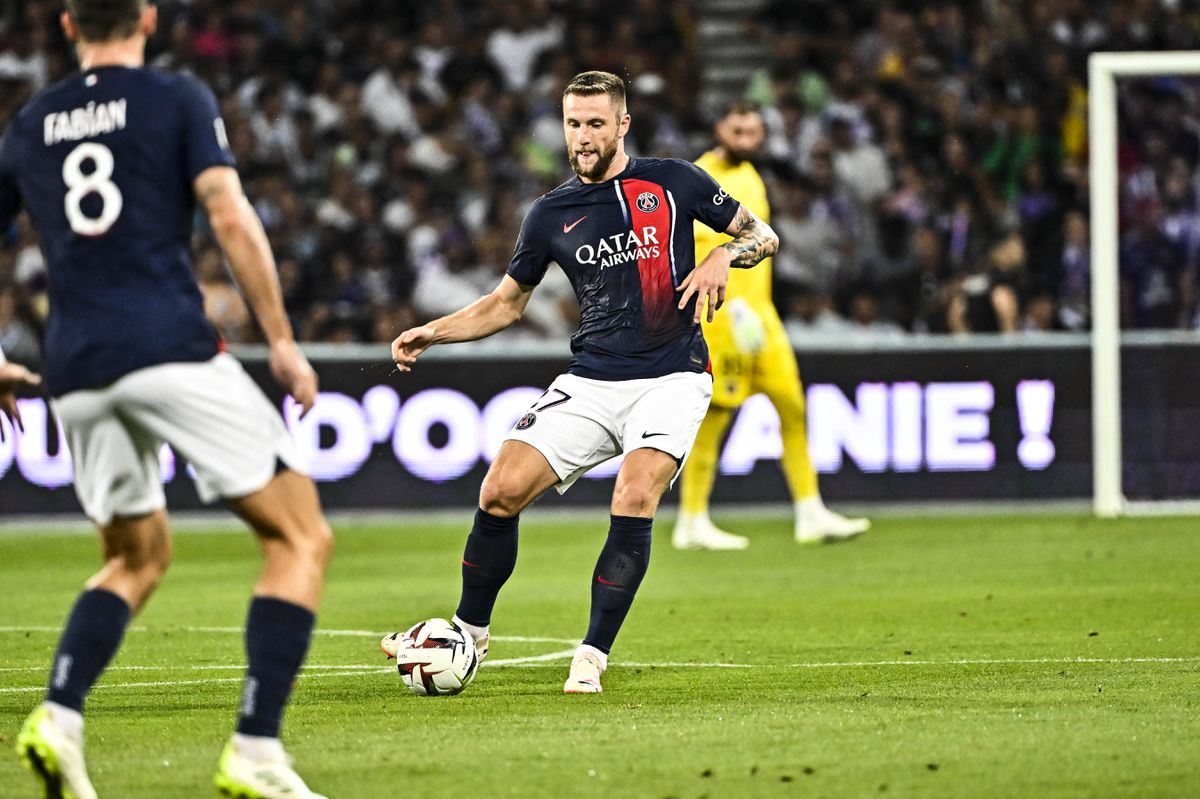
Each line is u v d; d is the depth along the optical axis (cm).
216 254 5806
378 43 6969
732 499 4972
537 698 2092
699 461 4112
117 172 1491
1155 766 1608
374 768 1638
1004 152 6431
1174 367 4866
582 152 2219
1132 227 5516
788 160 6191
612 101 2220
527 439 2194
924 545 4162
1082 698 2028
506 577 2231
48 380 1515
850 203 6253
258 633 1473
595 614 2178
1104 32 6788
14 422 1655
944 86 6750
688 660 2448
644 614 3019
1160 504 4872
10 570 4019
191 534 4825
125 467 1523
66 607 3294
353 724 1902
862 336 5472
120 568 1579
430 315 6022
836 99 6781
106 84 1521
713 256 2208
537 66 6962
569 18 7200
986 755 1666
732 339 3972
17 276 6000
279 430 1511
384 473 4972
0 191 1566
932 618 2906
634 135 6725
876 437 4947
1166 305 5366
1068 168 6272
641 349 2212
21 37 6931
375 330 5844
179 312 1481
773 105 6719
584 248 2228
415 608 3206
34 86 6869
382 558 4153
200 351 1478
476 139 6700
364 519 4962
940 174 6469
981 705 1984
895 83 6644
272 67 6856
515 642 2705
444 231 6209
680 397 2200
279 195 6303
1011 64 6688
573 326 5975
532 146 6719
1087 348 4934
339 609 3192
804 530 4175
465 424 4978
